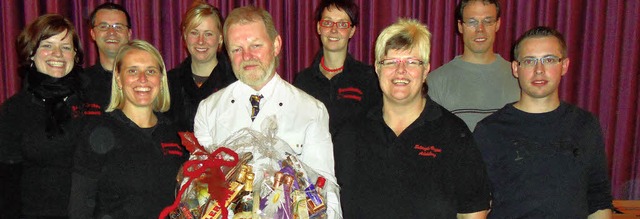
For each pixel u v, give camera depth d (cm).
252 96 184
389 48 173
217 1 322
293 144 181
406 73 172
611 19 332
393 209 177
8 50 315
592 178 192
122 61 195
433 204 175
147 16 320
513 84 256
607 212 194
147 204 185
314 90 261
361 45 332
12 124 204
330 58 268
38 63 214
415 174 176
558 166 186
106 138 185
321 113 188
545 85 189
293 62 332
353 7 265
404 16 329
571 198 185
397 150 178
